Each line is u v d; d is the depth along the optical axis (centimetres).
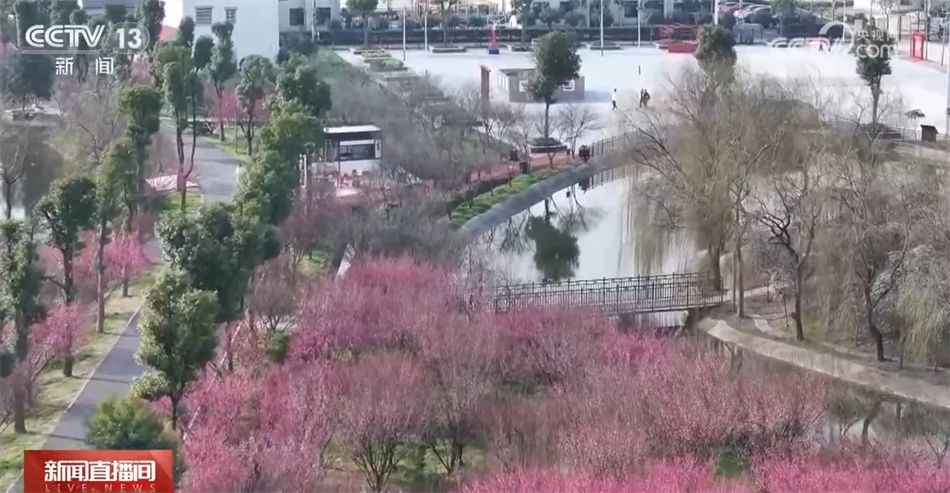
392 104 9762
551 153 9844
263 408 4697
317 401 4725
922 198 6191
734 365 5744
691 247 7144
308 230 6762
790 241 6419
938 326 5766
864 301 6125
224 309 4928
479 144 9794
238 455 4306
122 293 6425
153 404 4453
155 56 9044
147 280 6588
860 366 5875
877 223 6138
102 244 5909
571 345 5447
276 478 4256
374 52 14512
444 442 4878
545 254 7912
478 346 5278
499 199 8819
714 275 6731
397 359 5153
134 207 6831
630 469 4397
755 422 4712
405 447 4878
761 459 4562
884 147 6962
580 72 12975
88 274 6184
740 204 6538
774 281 6594
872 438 5022
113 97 8600
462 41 15825
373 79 11512
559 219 8756
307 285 6059
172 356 4309
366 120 9262
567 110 10712
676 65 12912
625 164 7838
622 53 14875
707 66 8406
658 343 5625
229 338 5200
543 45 10506
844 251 6181
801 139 6762
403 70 12750
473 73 12975
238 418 4691
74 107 8762
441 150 9081
